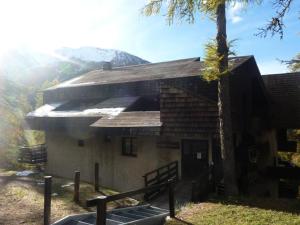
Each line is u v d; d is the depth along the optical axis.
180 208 12.12
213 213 10.85
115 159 21.11
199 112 16.81
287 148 27.56
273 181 23.84
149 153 19.39
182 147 18.19
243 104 19.89
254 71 21.50
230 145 13.89
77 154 23.66
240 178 18.77
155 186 10.15
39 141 36.41
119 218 10.16
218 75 13.50
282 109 23.95
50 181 10.12
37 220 10.73
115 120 19.34
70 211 11.75
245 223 9.56
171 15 11.43
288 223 9.42
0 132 31.50
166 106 17.78
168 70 22.77
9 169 25.22
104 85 24.12
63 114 23.48
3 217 11.00
